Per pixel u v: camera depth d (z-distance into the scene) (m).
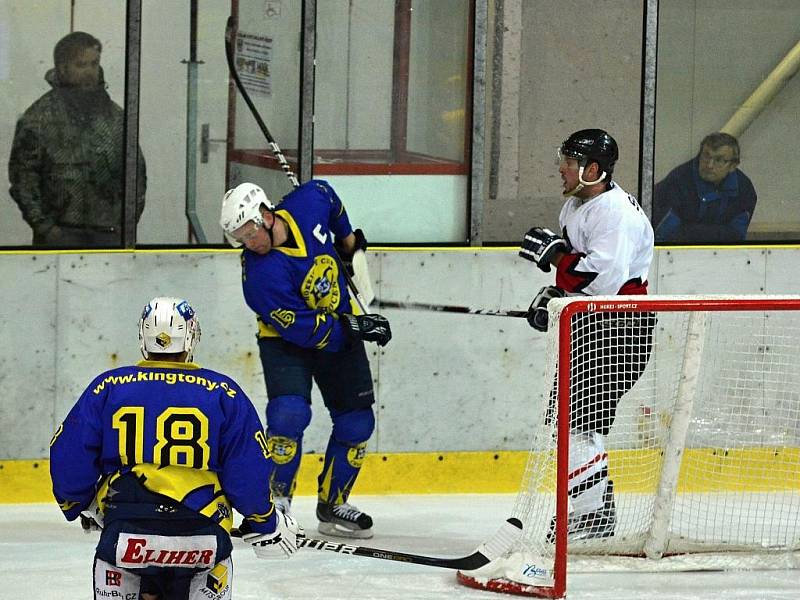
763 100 22.44
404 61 21.56
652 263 21.89
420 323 21.19
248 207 16.45
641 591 15.86
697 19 22.19
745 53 22.34
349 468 18.41
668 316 20.61
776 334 20.72
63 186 20.89
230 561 11.82
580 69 22.03
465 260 21.36
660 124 22.31
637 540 16.92
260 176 21.45
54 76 20.72
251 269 17.08
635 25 22.05
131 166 20.81
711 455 19.91
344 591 15.89
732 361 20.06
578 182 16.66
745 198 22.56
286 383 17.67
